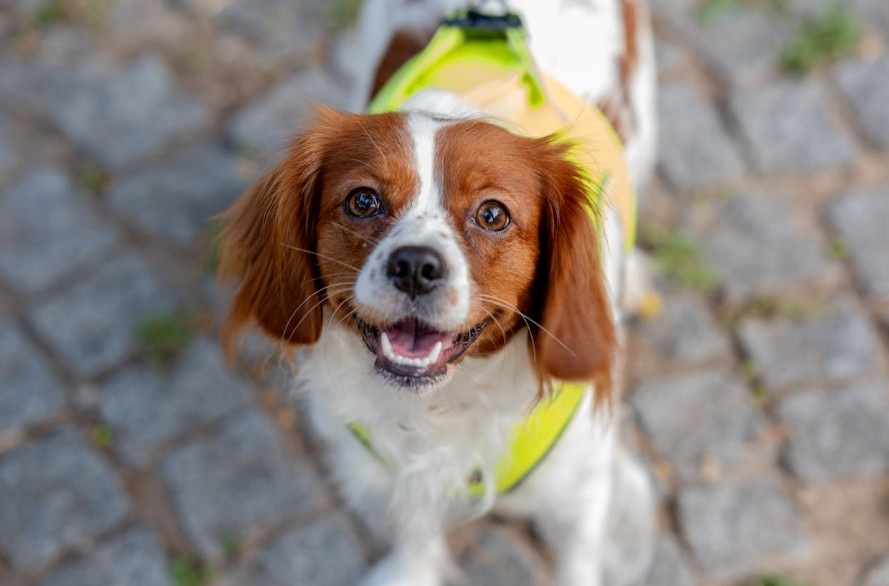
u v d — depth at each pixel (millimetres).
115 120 4586
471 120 2365
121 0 5016
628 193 2980
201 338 3938
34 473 3629
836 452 3582
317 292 2477
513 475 2771
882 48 4648
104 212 4297
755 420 3674
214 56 4805
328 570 3445
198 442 3705
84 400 3801
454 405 2623
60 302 4039
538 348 2502
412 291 2191
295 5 4969
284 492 3598
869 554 3373
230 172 4422
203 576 3432
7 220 4273
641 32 3770
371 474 2973
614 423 2990
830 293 3961
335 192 2350
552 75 3041
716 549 3414
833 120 4434
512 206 2312
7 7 4984
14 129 4559
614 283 2822
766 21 4770
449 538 3500
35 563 3449
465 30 2883
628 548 3398
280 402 3791
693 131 4441
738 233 4137
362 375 2588
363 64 3836
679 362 3826
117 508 3564
